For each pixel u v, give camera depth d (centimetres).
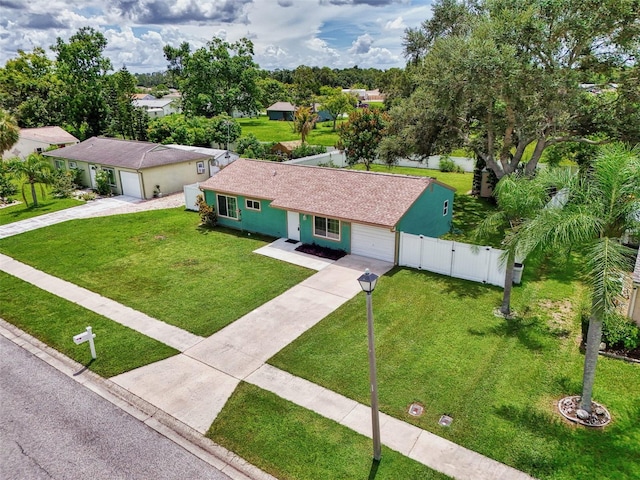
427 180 1906
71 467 869
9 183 3138
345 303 1493
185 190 2703
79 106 4894
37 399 1073
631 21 1795
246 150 4053
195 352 1244
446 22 2936
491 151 2441
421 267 1755
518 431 914
